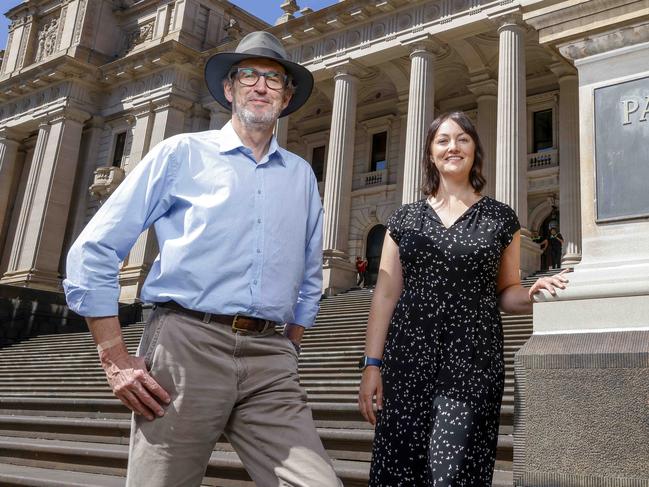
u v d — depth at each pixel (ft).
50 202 100.78
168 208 9.40
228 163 9.39
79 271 8.55
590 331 10.40
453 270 9.59
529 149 86.79
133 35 110.73
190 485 8.61
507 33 68.18
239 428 8.88
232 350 8.78
